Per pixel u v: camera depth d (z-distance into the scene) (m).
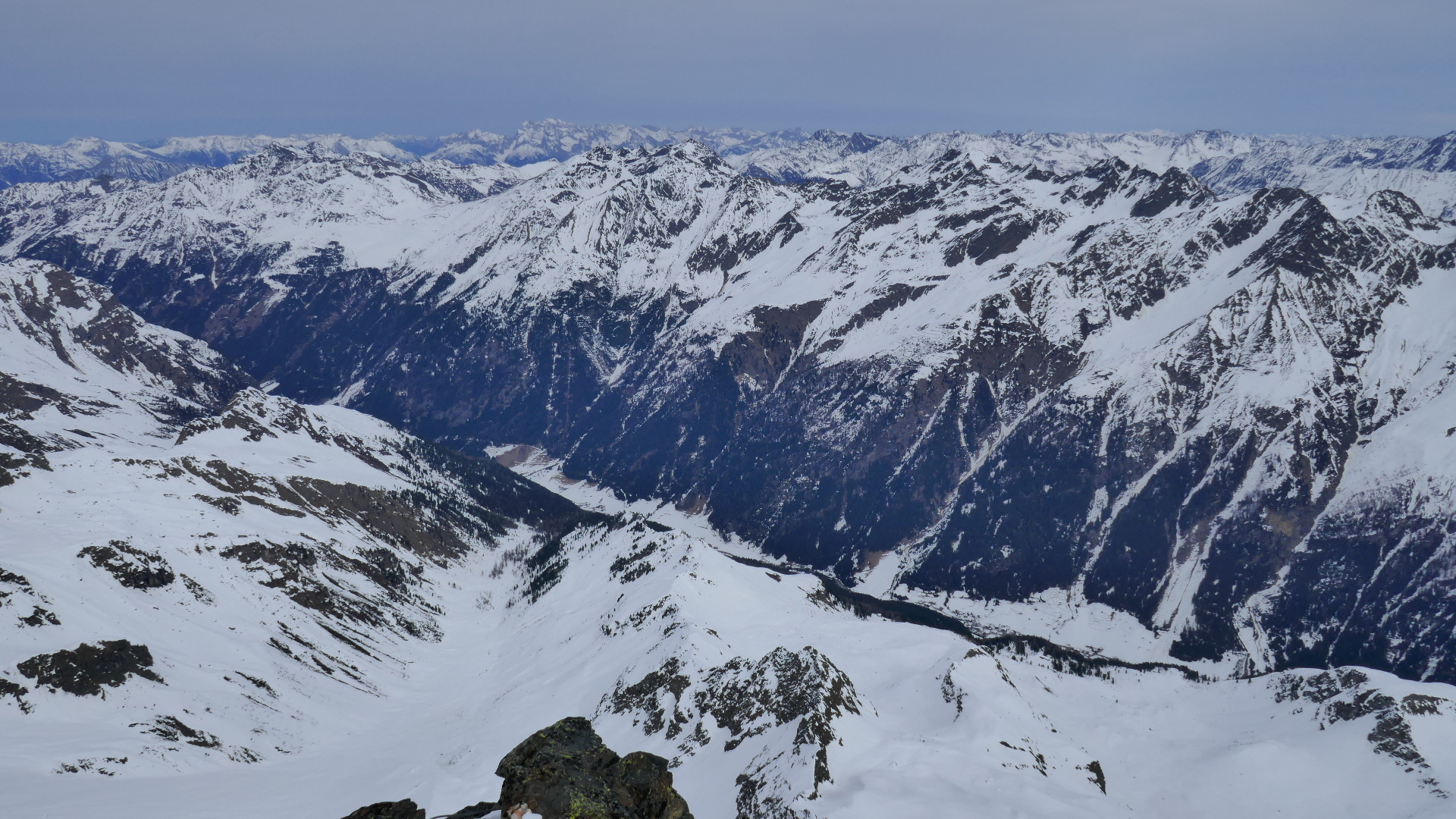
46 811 112.00
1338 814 125.94
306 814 126.00
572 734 41.38
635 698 150.00
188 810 121.81
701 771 121.38
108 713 147.75
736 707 131.00
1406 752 132.62
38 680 145.25
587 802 37.06
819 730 114.69
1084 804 107.31
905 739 122.12
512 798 37.50
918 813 98.38
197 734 151.25
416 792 124.88
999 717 131.25
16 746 130.12
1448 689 144.88
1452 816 118.00
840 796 103.69
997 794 105.56
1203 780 136.00
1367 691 145.38
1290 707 153.25
